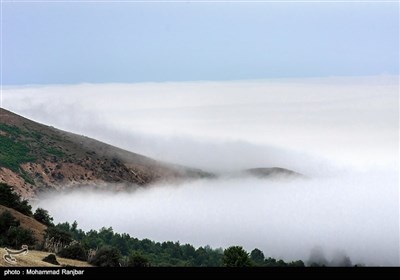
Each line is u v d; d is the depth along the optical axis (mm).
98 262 77312
